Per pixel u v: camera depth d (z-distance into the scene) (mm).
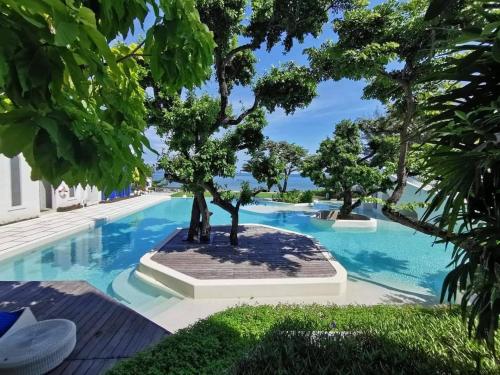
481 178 1702
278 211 19984
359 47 6355
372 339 2777
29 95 874
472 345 2500
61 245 11094
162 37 1459
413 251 10812
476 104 1753
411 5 5766
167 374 2545
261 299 6172
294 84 8625
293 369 2283
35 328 3572
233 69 10203
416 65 5609
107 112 1550
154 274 7133
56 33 814
